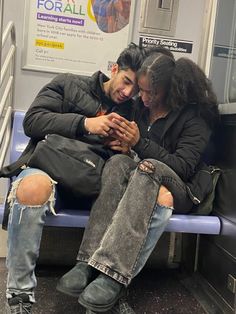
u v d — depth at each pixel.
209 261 1.74
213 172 1.67
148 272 1.99
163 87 1.61
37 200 1.22
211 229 1.57
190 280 1.87
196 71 1.63
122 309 1.37
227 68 1.85
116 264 1.24
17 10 1.98
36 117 1.50
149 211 1.28
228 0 1.92
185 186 1.49
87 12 2.03
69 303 1.57
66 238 1.93
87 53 2.06
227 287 1.53
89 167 1.36
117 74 1.64
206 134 1.61
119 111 1.68
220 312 1.54
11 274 1.24
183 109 1.62
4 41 1.64
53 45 2.03
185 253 2.01
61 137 1.42
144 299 1.67
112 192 1.36
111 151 1.57
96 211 1.35
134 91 1.64
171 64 1.62
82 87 1.63
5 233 1.93
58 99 1.59
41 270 1.90
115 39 2.07
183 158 1.53
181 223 1.51
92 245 1.32
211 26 2.03
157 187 1.32
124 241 1.25
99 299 1.22
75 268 1.33
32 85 2.05
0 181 2.01
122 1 2.04
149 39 2.09
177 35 2.11
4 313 1.42
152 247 1.34
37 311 1.49
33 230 1.22
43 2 1.99
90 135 1.54
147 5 2.06
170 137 1.62
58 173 1.33
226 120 1.66
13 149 1.82
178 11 2.09
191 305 1.64
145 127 1.66
